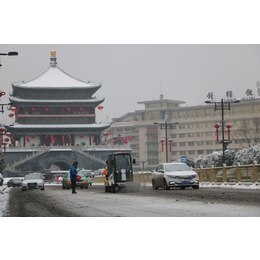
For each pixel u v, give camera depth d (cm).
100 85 16275
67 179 5716
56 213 1991
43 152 15162
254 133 18038
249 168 3878
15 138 16712
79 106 16375
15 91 16600
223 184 4300
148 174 5806
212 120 19600
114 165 3969
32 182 5416
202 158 6931
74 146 15588
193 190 3584
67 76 16912
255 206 1953
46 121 16175
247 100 18712
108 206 2245
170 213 1788
